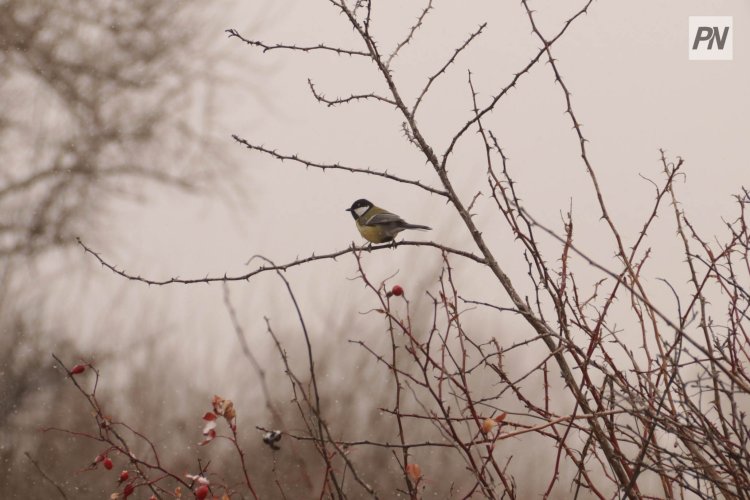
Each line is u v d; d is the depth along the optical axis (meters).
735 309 3.91
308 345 3.74
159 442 10.88
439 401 3.96
